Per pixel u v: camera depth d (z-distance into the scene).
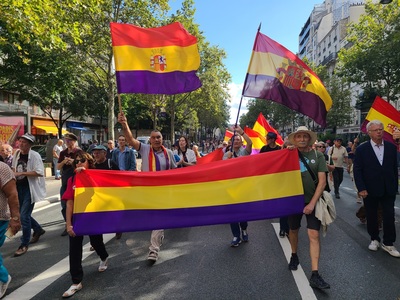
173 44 4.61
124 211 4.06
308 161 4.21
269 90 4.88
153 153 5.15
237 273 4.34
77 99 29.05
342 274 4.25
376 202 5.15
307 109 4.96
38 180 5.57
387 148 4.99
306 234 6.17
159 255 5.12
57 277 4.37
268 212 4.16
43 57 15.99
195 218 4.14
